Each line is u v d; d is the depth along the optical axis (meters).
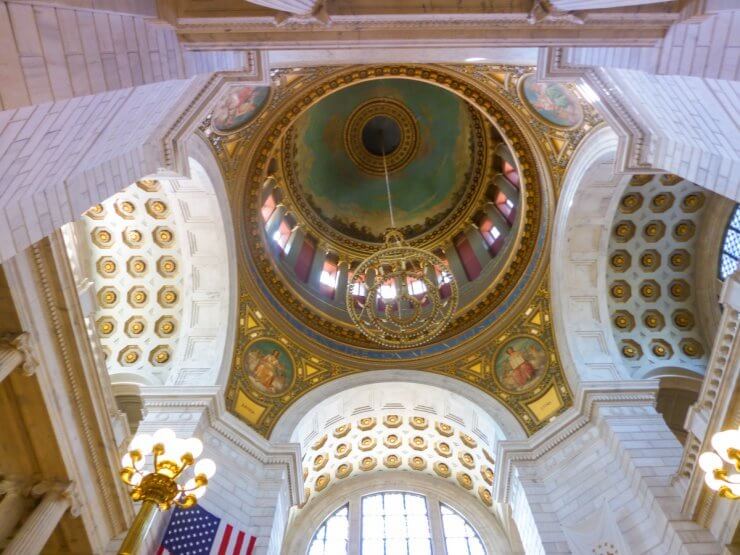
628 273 17.08
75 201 6.43
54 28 4.48
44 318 7.96
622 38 7.14
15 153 4.83
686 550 9.64
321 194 22.34
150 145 8.85
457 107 21.58
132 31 5.86
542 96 14.21
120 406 15.77
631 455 12.15
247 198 16.44
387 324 18.45
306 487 19.08
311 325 18.02
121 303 15.95
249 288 16.72
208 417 13.91
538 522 12.87
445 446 19.09
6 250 5.18
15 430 8.14
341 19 7.18
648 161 9.96
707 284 17.12
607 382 14.45
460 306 18.38
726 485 7.88
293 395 16.61
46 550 9.11
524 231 17.17
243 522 12.53
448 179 22.31
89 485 9.02
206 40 7.25
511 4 7.15
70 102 5.20
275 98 14.76
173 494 6.92
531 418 15.66
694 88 7.68
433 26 7.38
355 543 18.41
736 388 8.61
